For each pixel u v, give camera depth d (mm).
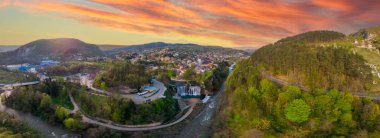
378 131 173750
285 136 186250
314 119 195750
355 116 191375
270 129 196875
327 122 189750
